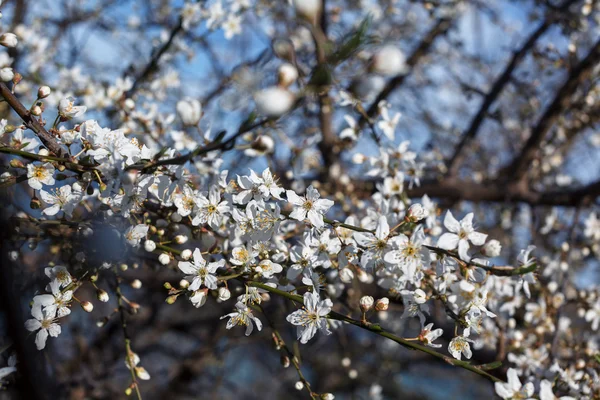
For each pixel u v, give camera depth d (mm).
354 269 467
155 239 476
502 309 548
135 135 563
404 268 422
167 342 1365
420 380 1654
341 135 583
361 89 345
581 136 1034
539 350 560
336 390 1249
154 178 425
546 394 407
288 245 468
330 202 435
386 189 530
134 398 847
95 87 642
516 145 1021
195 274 427
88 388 780
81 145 427
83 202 469
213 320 1007
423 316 440
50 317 433
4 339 457
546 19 795
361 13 839
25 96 679
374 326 419
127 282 511
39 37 789
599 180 716
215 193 438
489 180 893
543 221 840
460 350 435
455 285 431
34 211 497
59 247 489
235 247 442
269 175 440
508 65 815
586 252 722
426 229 499
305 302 419
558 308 586
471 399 1622
